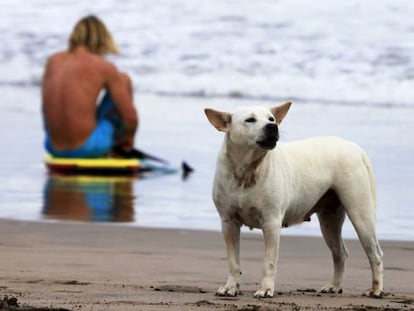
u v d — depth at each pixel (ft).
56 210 46.80
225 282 30.53
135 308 24.31
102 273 31.45
